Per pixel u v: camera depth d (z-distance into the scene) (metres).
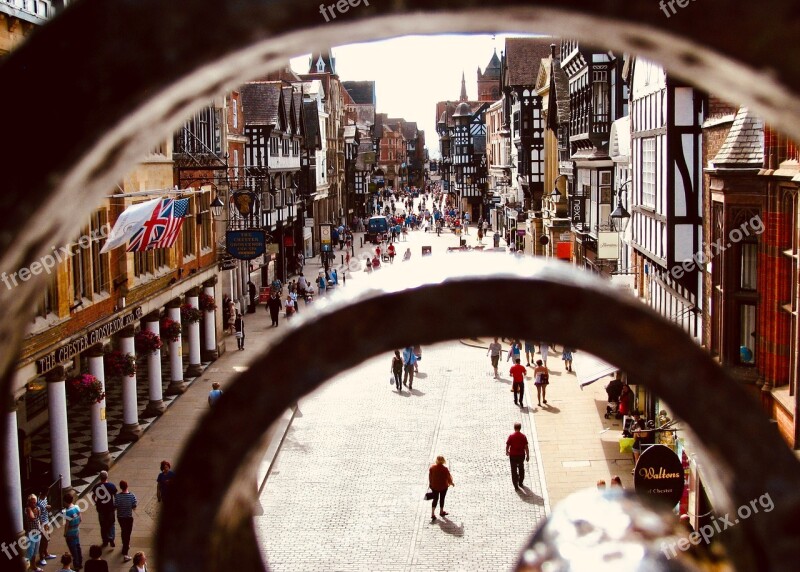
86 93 0.93
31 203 0.94
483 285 1.13
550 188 51.22
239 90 46.69
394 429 24.64
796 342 12.09
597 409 25.55
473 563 15.66
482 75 140.38
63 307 19.03
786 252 12.65
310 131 68.44
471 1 0.92
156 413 26.12
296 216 59.62
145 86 0.93
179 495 1.15
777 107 0.97
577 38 0.96
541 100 57.09
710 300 15.99
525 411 25.88
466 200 103.38
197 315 30.16
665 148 19.70
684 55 0.93
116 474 20.92
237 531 1.28
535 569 1.33
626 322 1.13
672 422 17.23
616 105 32.34
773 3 0.85
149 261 26.16
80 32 0.93
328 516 18.11
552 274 1.15
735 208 14.16
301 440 23.66
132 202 24.52
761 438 1.13
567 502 1.40
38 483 19.59
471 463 21.48
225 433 1.15
